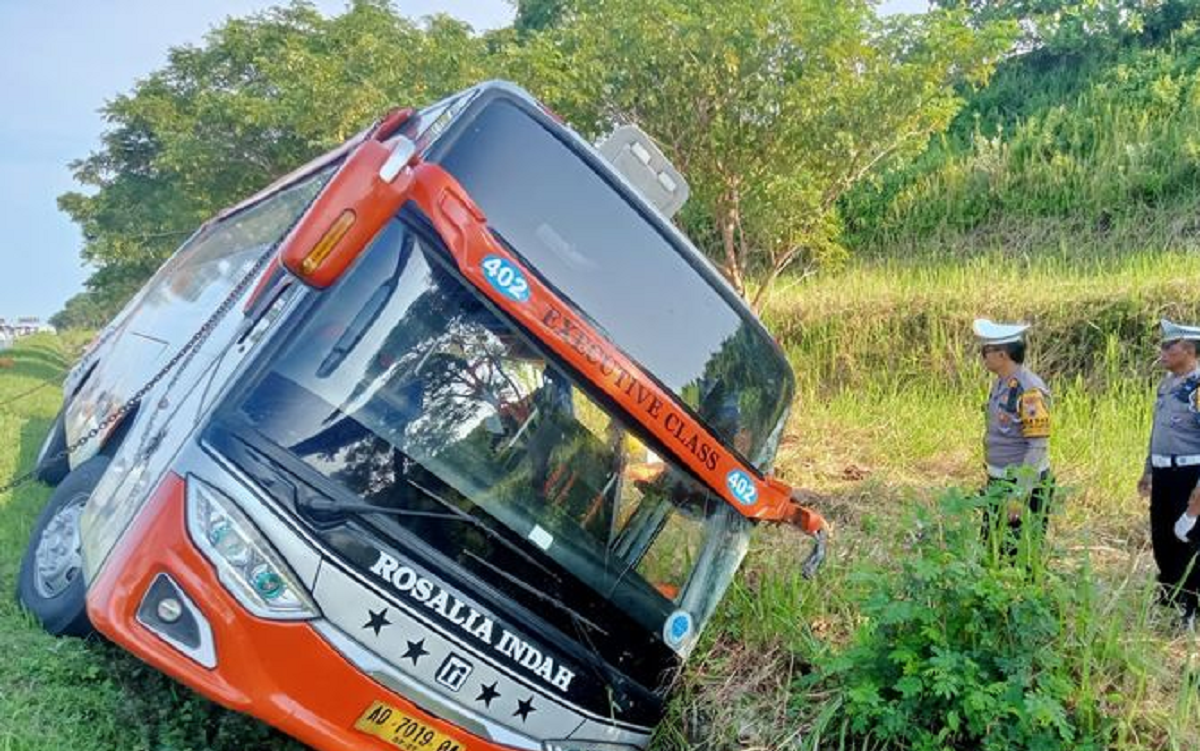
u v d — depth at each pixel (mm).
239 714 4410
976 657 4125
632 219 4367
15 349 19844
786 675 4824
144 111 16156
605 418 4125
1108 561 5828
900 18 8766
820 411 9773
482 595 3990
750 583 5559
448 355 4023
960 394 10031
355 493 3857
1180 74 15195
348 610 3805
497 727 4039
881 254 14922
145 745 4070
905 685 4027
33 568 4992
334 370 3924
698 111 8648
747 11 8070
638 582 4289
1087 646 4164
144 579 3719
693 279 4438
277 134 14008
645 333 4289
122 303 18234
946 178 15305
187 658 3709
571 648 4156
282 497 3766
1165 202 13148
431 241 3975
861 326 11117
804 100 8367
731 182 9039
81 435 6051
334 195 3664
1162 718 4039
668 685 4477
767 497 4473
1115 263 11930
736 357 4508
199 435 3840
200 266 6676
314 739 3783
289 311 3959
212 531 3721
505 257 3934
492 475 4043
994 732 3982
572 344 3984
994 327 5465
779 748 4418
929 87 8617
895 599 4348
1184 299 9727
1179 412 5168
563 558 4133
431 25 12344
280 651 3740
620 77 8703
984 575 4191
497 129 4227
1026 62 17891
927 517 4648
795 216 9016
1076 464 7668
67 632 4676
